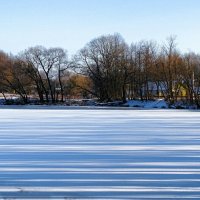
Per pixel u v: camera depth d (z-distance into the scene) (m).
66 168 9.21
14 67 79.56
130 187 7.41
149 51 73.25
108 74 75.62
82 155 11.05
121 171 8.77
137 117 30.72
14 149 12.48
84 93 79.88
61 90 79.25
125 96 73.75
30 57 80.69
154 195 6.91
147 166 9.29
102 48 77.25
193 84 61.72
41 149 12.41
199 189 7.22
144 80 72.69
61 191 7.23
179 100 65.25
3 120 27.36
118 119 28.11
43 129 19.72
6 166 9.54
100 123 23.95
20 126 21.84
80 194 7.04
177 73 64.94
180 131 18.14
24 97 78.69
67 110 49.34
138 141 14.24
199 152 11.38
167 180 7.88
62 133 17.55
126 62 75.25
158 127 20.62
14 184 7.76
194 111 44.91
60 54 81.62
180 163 9.60
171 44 114.12
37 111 45.69
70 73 81.00
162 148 12.29
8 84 79.75
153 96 73.31
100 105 68.56
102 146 12.95
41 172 8.81
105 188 7.38
